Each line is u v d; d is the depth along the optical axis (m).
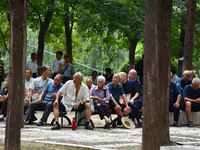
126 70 34.41
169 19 9.97
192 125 16.25
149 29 6.71
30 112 15.01
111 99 14.93
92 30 26.12
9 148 7.82
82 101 14.07
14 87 7.82
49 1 24.41
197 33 28.94
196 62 36.09
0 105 16.66
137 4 26.41
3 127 13.59
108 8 24.91
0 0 22.97
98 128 14.27
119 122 15.57
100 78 14.56
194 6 19.14
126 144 9.95
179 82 17.19
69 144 9.63
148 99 6.76
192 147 9.78
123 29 25.55
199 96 16.77
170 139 11.45
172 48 29.70
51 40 33.56
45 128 13.76
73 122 13.41
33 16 25.92
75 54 40.97
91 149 9.04
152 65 6.71
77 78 13.80
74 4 24.64
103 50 37.16
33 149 8.93
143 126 6.84
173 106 16.27
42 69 15.40
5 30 33.44
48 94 15.14
